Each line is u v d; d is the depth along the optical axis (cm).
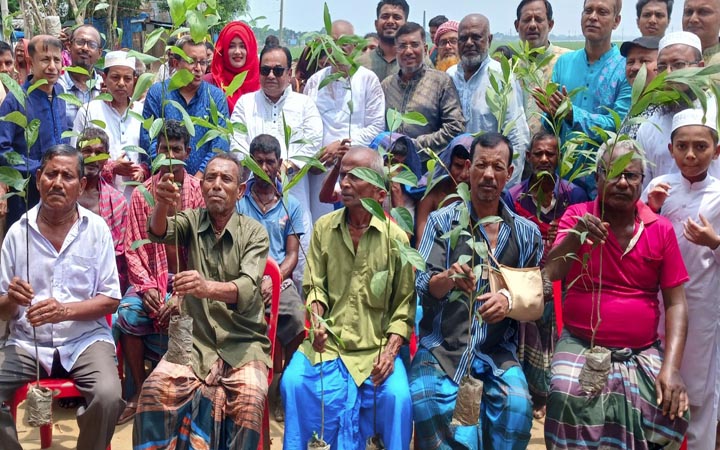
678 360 374
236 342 398
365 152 399
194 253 404
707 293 400
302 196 581
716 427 424
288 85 599
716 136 398
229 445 380
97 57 652
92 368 393
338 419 387
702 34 565
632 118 347
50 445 442
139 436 374
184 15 318
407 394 380
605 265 387
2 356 393
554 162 480
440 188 527
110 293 413
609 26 575
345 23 727
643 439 371
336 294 409
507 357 398
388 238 389
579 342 392
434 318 402
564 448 372
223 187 395
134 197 484
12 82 361
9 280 407
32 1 863
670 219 414
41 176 395
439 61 804
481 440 382
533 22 632
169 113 584
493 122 603
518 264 404
